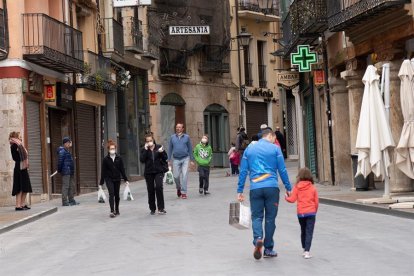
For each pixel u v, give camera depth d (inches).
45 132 1275.8
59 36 1282.0
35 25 1197.1
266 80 2422.5
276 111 2461.9
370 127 852.0
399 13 931.3
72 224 846.5
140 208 1007.6
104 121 1646.2
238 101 2295.8
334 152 1259.8
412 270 474.6
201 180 1195.9
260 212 540.4
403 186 979.9
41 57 1187.9
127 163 1765.5
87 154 1517.0
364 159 864.3
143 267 522.6
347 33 1105.4
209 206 983.0
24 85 1178.0
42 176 1267.2
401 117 983.0
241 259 539.8
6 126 1168.8
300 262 518.6
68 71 1341.0
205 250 590.6
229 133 2252.7
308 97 1502.2
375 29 1010.7
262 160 544.1
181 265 521.3
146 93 1911.9
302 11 1255.5
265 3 2388.0
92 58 1477.6
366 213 819.4
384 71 864.3
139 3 1558.8
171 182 1430.9
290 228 714.2
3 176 1163.3
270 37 2434.8
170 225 783.7
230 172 1863.9
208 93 2187.5
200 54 2162.9
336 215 813.9
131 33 1750.7
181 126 1146.0
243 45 2097.7
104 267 533.3
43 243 693.9
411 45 963.3
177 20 2043.6
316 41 1315.2
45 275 516.1
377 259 520.1
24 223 872.9
